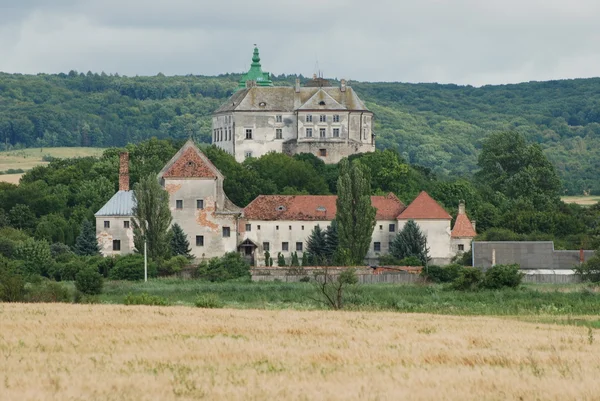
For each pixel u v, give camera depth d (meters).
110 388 176.38
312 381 185.00
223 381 183.12
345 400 170.75
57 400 167.75
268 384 181.00
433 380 186.75
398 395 174.50
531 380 187.62
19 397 169.00
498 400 172.50
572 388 180.88
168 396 171.75
